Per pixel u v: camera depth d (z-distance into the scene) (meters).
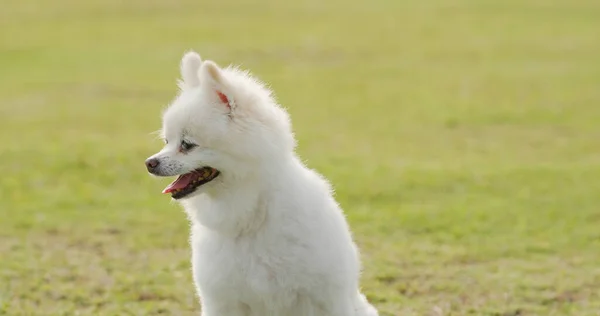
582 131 20.75
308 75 29.80
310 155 18.48
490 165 17.44
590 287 10.53
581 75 28.77
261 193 7.23
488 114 22.97
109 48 35.44
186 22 42.88
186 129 7.16
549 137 20.16
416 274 11.05
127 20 43.59
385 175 16.67
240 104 7.04
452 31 39.78
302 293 7.35
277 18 44.50
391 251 12.08
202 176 7.28
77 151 19.02
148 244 12.65
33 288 10.60
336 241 7.38
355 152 18.84
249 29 40.50
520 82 27.83
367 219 13.74
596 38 36.66
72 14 45.50
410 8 48.31
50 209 14.71
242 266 7.31
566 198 14.91
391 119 22.67
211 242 7.44
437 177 16.47
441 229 13.23
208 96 7.13
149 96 26.25
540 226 13.31
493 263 11.57
